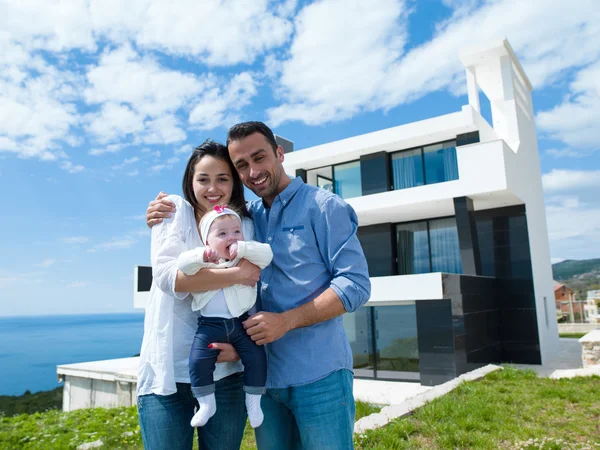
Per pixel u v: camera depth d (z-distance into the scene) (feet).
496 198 46.85
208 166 8.49
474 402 21.77
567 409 21.08
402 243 55.11
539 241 54.39
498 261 49.73
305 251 8.00
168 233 7.88
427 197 46.75
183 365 7.52
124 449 20.29
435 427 17.97
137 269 54.54
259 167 8.15
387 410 20.61
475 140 47.83
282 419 8.24
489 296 46.88
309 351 7.67
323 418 7.50
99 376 46.01
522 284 48.19
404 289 39.52
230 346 7.45
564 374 30.99
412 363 42.70
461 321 39.55
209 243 7.84
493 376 29.71
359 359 45.88
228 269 7.47
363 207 50.49
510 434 17.53
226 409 7.68
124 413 29.19
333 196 8.23
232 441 7.73
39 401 92.48
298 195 8.42
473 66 55.11
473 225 45.91
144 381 7.54
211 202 8.53
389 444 16.26
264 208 9.00
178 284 7.27
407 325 43.60
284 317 7.31
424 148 52.24
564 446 15.88
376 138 52.26
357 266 7.90
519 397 23.34
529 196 52.19
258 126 8.28
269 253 7.70
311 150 56.54
